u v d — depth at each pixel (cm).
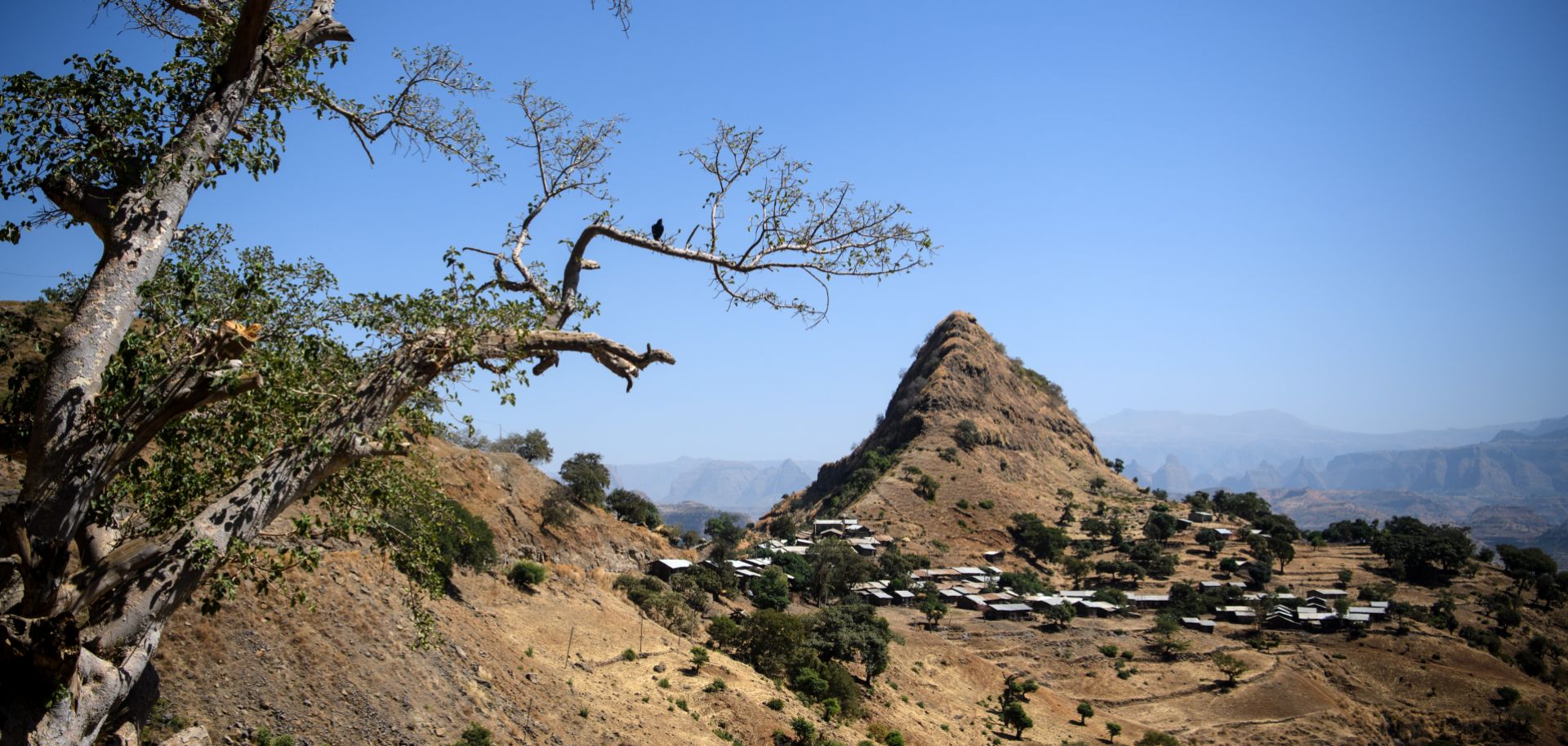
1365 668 10900
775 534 17888
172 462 1124
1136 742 7988
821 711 5553
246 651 2541
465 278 1119
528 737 3188
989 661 10244
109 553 934
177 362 983
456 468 7619
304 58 1164
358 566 3503
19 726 798
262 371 1109
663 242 1191
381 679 2883
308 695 2573
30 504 869
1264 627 12462
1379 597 13775
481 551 5484
